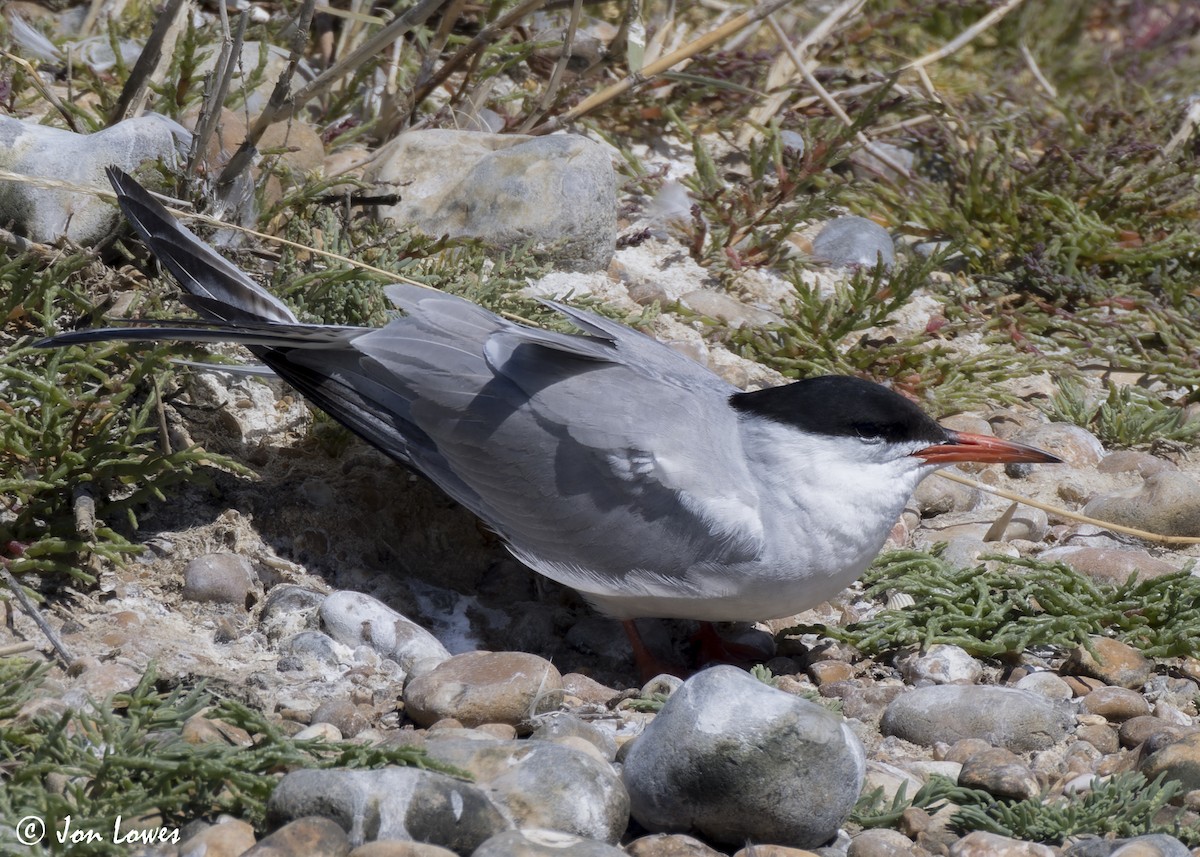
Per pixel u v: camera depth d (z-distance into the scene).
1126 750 7.32
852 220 12.70
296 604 8.05
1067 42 16.61
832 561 7.83
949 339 11.84
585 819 6.12
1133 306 12.19
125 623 7.75
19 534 8.03
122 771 6.12
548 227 11.06
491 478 8.09
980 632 8.39
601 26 14.52
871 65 15.12
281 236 10.66
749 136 13.81
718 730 6.25
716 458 7.80
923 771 7.11
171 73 11.16
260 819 6.13
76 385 8.70
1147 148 13.41
